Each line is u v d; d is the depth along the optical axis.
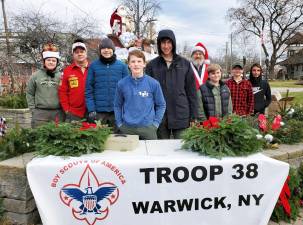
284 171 2.94
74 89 4.55
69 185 2.79
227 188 2.91
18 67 16.17
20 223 3.25
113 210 2.84
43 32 15.83
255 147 3.06
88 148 2.97
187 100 4.09
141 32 25.83
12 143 3.49
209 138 2.99
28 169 2.75
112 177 2.80
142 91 3.48
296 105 6.11
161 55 4.07
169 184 2.85
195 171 2.85
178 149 3.18
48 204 2.79
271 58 49.31
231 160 2.89
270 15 47.44
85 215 2.83
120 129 3.55
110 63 4.33
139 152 3.07
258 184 2.94
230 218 2.96
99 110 4.34
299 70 62.16
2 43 16.09
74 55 4.60
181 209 2.90
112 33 7.55
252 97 5.16
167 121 4.04
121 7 7.55
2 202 3.26
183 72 4.03
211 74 4.36
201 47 5.15
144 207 2.86
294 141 4.46
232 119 3.13
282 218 3.65
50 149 2.94
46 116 4.63
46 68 4.62
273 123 4.46
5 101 9.16
